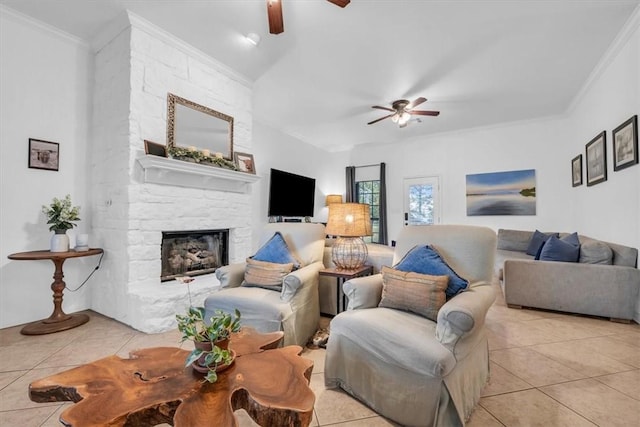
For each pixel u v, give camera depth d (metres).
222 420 0.88
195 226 3.16
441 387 1.30
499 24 2.66
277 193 5.27
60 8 2.50
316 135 6.17
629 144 2.81
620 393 1.65
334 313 2.81
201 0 2.41
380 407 1.49
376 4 2.40
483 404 1.56
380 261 2.56
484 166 5.54
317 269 2.42
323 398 1.62
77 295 2.93
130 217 2.62
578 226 4.43
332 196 6.76
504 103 4.43
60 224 2.56
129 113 2.64
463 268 1.85
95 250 2.72
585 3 2.41
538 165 5.07
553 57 3.20
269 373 1.13
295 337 2.07
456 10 2.47
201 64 3.25
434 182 6.06
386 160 6.66
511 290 3.19
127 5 2.48
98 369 1.14
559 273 2.99
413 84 3.85
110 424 0.86
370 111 4.85
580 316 2.94
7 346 2.20
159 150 2.79
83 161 2.97
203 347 1.14
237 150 3.68
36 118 2.68
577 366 1.95
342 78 3.72
